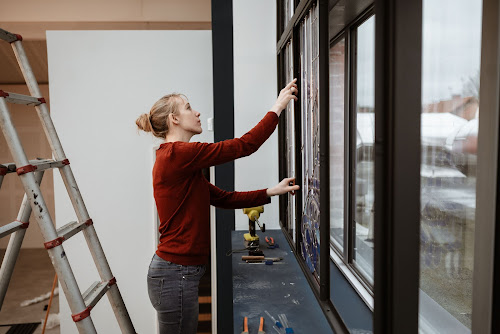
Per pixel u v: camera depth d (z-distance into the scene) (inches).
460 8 44.4
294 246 90.1
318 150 66.0
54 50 126.9
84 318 62.8
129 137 129.6
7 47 223.5
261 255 91.6
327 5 57.0
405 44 30.8
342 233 87.4
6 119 60.2
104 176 130.0
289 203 104.3
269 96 115.6
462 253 46.8
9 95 62.9
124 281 132.6
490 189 33.1
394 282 32.6
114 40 127.5
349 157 80.1
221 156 67.2
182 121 76.9
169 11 216.1
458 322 47.6
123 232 131.5
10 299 192.5
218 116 110.9
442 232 49.3
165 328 75.4
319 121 58.9
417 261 32.3
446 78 46.3
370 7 64.9
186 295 73.9
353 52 77.7
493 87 32.2
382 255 34.0
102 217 130.9
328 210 59.9
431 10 46.9
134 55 128.0
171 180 70.8
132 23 219.1
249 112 115.8
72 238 130.2
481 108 33.4
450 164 46.9
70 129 128.6
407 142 31.5
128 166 130.3
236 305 65.9
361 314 60.9
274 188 82.4
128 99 128.9
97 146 129.3
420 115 31.2
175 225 73.4
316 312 63.0
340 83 85.9
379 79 33.0
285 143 107.8
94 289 73.5
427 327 51.6
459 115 45.0
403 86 31.0
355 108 78.7
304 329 57.5
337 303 64.7
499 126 32.1
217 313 112.2
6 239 290.4
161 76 128.9
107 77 128.2
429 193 50.2
